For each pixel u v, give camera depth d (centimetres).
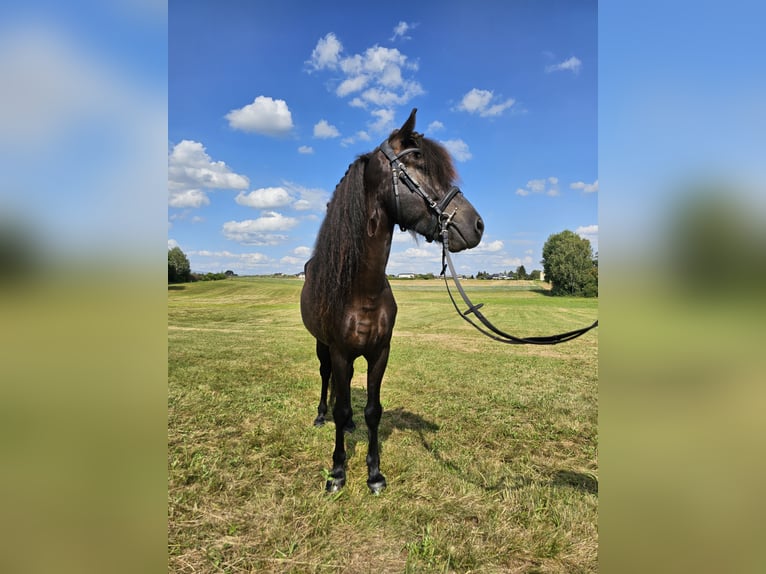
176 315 1920
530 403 479
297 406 448
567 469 309
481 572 198
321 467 301
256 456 314
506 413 440
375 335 257
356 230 245
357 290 250
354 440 351
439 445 344
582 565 203
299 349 874
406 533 226
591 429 393
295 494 262
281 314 2002
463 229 229
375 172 244
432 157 234
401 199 234
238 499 256
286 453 321
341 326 253
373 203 246
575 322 1780
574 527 229
